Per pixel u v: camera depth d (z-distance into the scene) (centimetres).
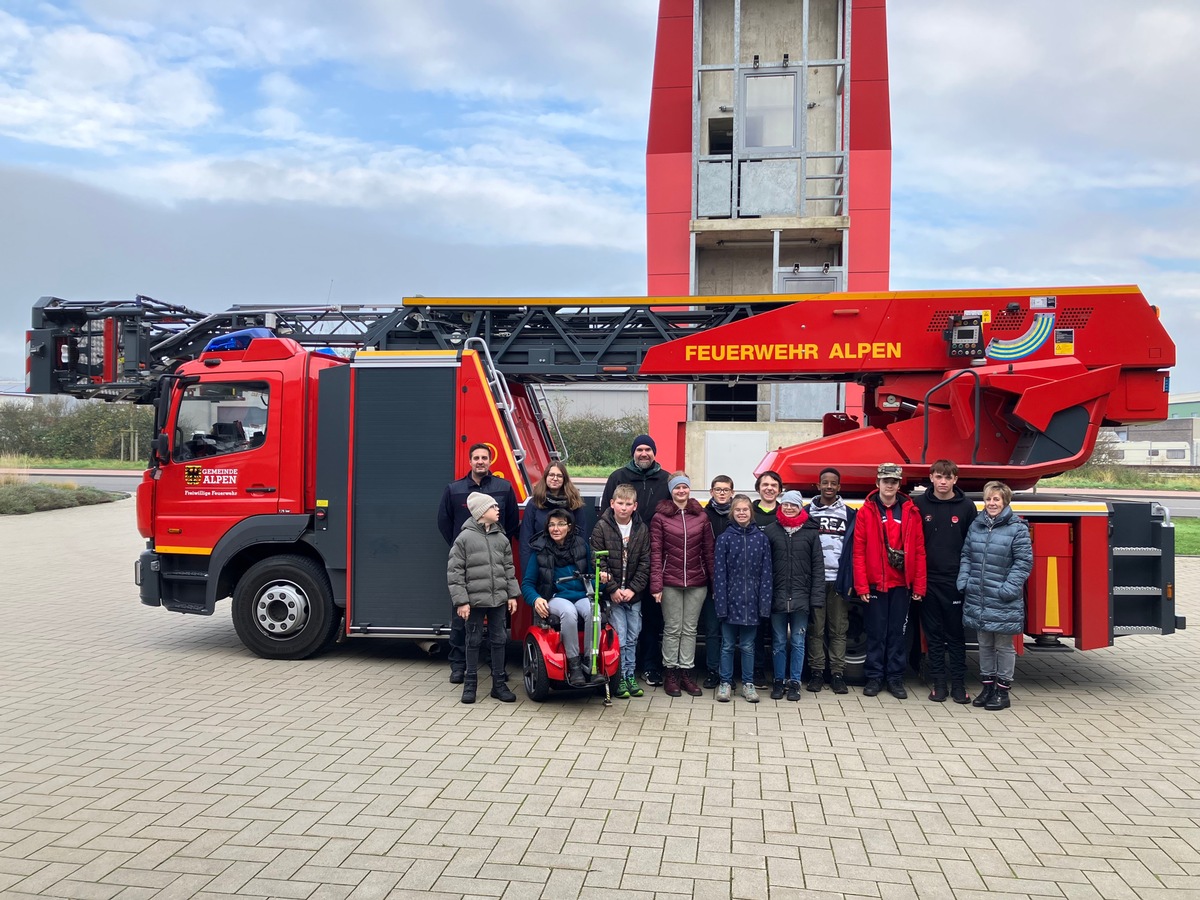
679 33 1836
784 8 1862
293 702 617
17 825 409
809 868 371
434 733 550
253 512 741
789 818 423
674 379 827
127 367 864
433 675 698
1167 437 6856
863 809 436
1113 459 3469
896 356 748
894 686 651
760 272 1870
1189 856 388
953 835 407
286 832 402
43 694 634
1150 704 639
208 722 568
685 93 1839
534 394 904
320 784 461
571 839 397
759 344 766
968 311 733
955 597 641
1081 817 429
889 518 639
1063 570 653
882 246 1778
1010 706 632
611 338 797
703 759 507
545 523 639
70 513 2091
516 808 431
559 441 940
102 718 577
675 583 641
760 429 1702
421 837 397
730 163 1806
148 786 457
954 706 631
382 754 509
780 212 1791
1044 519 657
